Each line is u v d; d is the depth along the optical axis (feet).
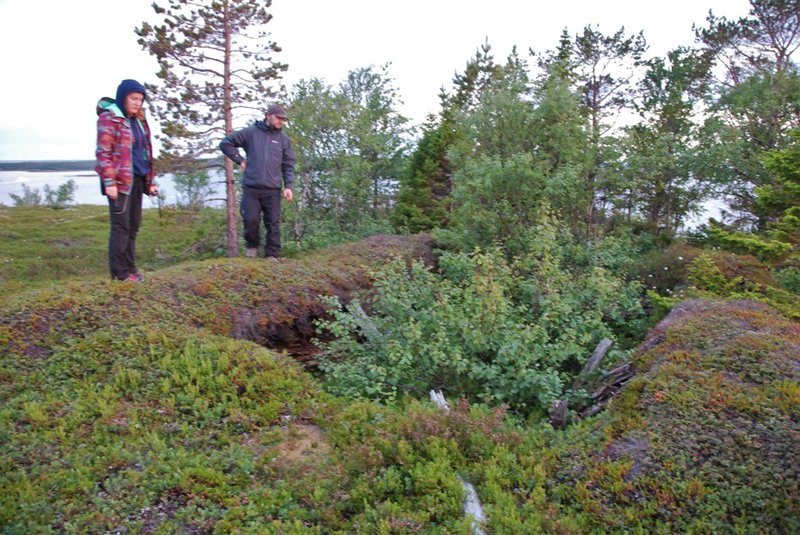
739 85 51.93
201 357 19.44
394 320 24.90
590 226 37.45
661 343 19.62
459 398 20.43
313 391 19.48
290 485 14.49
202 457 15.19
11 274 48.16
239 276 26.91
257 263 29.35
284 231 42.83
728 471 13.33
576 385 21.97
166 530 12.62
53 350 19.24
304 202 44.09
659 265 33.04
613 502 13.33
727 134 46.26
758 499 12.60
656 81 66.23
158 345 19.90
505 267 26.76
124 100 23.20
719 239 29.91
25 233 71.87
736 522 12.31
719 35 65.00
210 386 18.28
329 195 45.73
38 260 54.08
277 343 25.86
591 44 67.41
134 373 18.17
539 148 37.29
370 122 47.98
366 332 24.17
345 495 13.83
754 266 28.25
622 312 29.40
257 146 30.45
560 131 35.65
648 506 12.97
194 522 13.01
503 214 34.91
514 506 13.25
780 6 60.54
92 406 16.76
